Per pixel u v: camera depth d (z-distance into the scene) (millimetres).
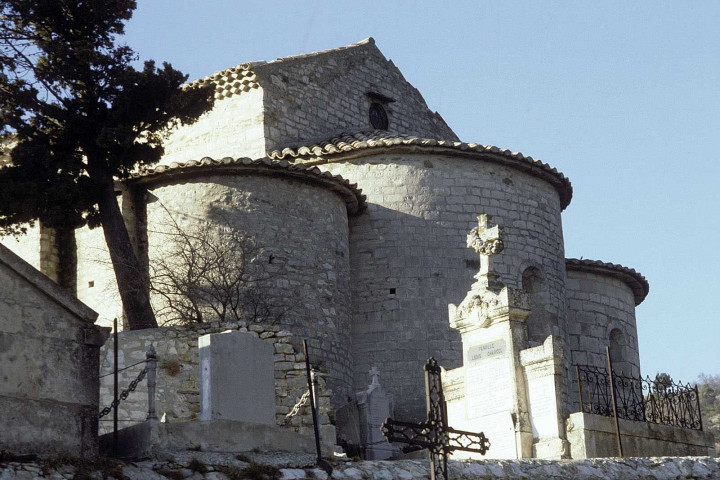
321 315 33438
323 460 19094
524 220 37625
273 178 33625
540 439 25016
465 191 36812
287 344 24375
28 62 31891
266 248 32938
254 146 37438
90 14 32438
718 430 50406
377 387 31578
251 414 19859
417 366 35000
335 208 34906
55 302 17594
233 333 19953
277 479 18109
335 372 33375
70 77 31672
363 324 35406
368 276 35750
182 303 30156
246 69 37562
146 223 33594
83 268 34562
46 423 17062
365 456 28953
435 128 44656
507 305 25953
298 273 33250
